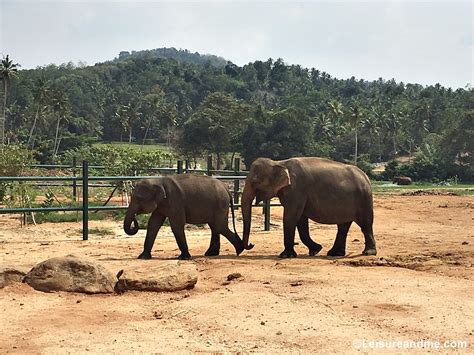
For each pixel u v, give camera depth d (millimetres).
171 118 113438
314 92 139000
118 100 141750
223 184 12992
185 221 12383
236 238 13008
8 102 121562
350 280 9547
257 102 145750
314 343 6539
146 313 7828
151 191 12102
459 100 129875
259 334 6871
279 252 13469
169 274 8977
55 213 20344
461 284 9281
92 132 122812
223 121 86000
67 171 32250
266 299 8297
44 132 101500
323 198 12602
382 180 84250
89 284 8688
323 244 14766
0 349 6340
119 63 189500
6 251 12719
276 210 22859
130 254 12695
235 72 188625
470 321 7270
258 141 79625
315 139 98688
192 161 88938
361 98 150000
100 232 16453
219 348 6445
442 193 42312
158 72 175500
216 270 10547
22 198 18797
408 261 11445
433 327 7039
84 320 7426
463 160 86062
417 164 84000
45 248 13281
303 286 9141
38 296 8406
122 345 6520
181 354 6254
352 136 103625
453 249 13539
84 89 152750
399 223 20922
